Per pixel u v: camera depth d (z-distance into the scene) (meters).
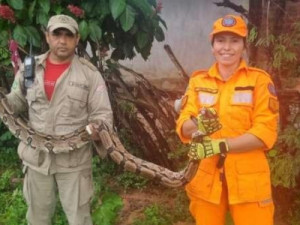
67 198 1.84
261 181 1.59
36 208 1.89
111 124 1.78
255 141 1.53
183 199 2.51
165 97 2.99
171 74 5.07
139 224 2.36
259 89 1.57
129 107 2.79
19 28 2.33
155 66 5.11
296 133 2.19
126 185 2.80
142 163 1.77
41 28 2.41
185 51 5.14
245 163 1.57
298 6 2.61
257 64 2.39
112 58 2.69
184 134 1.62
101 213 2.23
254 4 2.44
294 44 2.25
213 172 1.61
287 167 2.19
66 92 1.74
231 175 1.58
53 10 2.37
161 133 2.88
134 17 2.34
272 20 2.36
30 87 1.76
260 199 1.59
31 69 1.76
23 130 1.80
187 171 1.62
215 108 1.59
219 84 1.61
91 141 1.81
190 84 1.67
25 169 1.86
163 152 2.84
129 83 2.89
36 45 2.37
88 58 2.53
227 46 1.56
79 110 1.77
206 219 1.67
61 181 1.83
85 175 1.85
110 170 2.95
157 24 2.56
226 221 2.07
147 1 2.50
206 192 1.62
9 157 3.15
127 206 2.59
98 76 1.79
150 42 2.62
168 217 2.40
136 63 5.10
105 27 2.54
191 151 1.54
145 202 2.63
